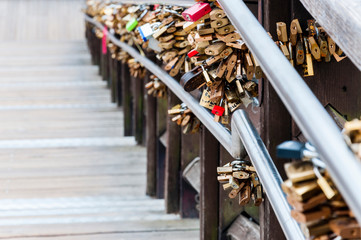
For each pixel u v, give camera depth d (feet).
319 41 5.00
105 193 13.96
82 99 25.18
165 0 6.76
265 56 3.46
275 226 5.47
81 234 10.09
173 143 11.39
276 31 5.27
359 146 2.72
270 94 5.32
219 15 5.29
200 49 5.81
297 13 5.18
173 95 10.93
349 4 3.48
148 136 13.83
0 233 10.11
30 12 48.57
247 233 7.26
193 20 5.50
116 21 12.10
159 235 10.07
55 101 24.56
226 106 5.87
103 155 17.46
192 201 11.19
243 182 5.38
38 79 28.40
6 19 46.80
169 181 11.46
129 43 11.73
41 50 35.73
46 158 16.96
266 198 5.46
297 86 3.08
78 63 32.83
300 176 3.01
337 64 5.25
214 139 8.03
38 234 10.05
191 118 7.86
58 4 50.93
